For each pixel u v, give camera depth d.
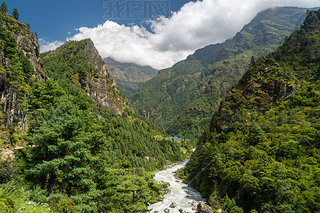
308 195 38.06
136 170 28.30
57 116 21.94
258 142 60.66
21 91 44.97
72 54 192.50
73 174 20.06
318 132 51.03
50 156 20.00
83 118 36.19
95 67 196.62
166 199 62.78
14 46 57.88
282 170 44.16
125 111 182.62
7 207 11.10
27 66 61.53
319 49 86.75
